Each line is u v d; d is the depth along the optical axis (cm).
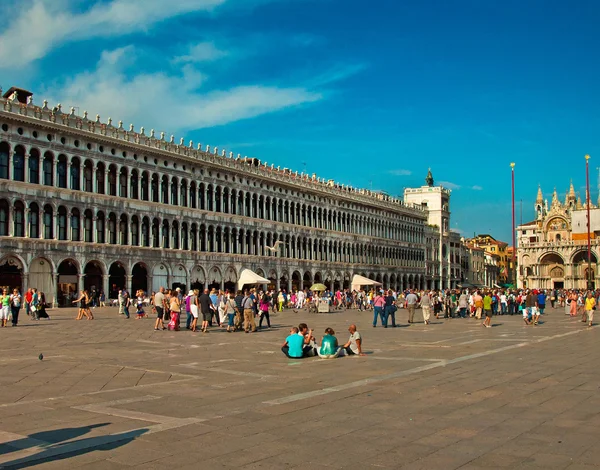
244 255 9194
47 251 6525
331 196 11331
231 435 1176
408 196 15825
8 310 4116
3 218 6231
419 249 14475
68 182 6794
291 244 10275
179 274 8100
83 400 1512
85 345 2866
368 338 3344
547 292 11581
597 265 15338
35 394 1593
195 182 8469
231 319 3772
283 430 1215
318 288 7362
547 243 16100
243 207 9312
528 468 976
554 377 1867
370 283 8456
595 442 1125
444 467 983
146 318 5031
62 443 1115
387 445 1109
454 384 1741
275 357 2431
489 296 4409
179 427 1235
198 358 2392
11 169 6269
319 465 995
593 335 3531
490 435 1177
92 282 7194
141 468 978
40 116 6538
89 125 7062
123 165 7450
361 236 12219
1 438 1148
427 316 4731
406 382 1778
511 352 2589
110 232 7281
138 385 1739
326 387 1702
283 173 10181
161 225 7894
